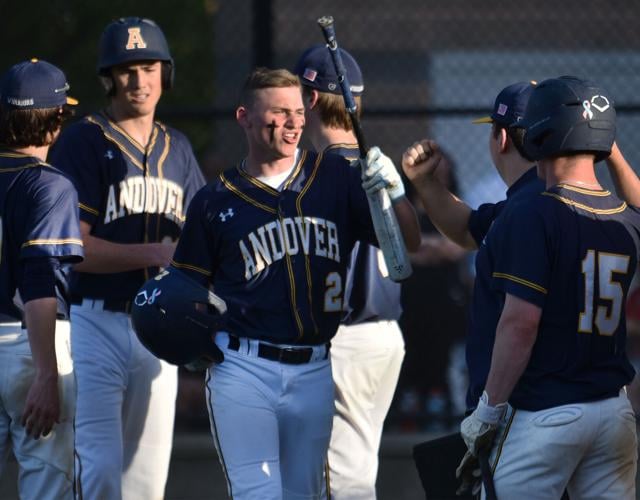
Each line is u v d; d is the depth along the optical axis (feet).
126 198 64.59
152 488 66.18
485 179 120.67
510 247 46.62
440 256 91.86
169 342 53.67
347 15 127.54
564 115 47.01
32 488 55.98
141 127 65.77
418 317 92.27
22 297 53.72
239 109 54.39
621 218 47.78
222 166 108.58
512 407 47.29
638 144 120.06
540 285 45.98
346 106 52.60
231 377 53.83
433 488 52.24
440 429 90.17
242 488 53.36
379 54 128.36
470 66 128.98
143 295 54.44
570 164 47.78
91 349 63.52
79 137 64.39
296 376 54.08
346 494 61.77
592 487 47.67
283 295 53.78
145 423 65.51
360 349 61.31
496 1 129.39
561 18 130.11
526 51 129.80
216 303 53.62
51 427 53.36
